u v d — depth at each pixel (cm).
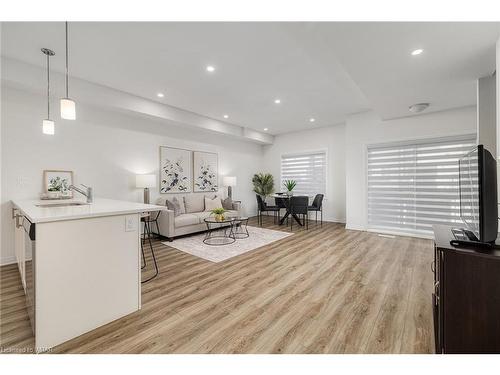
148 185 444
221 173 657
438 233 175
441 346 139
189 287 248
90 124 402
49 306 157
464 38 213
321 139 659
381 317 190
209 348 156
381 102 385
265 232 518
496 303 125
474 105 400
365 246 401
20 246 250
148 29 232
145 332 173
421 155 460
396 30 204
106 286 184
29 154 336
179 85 371
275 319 189
